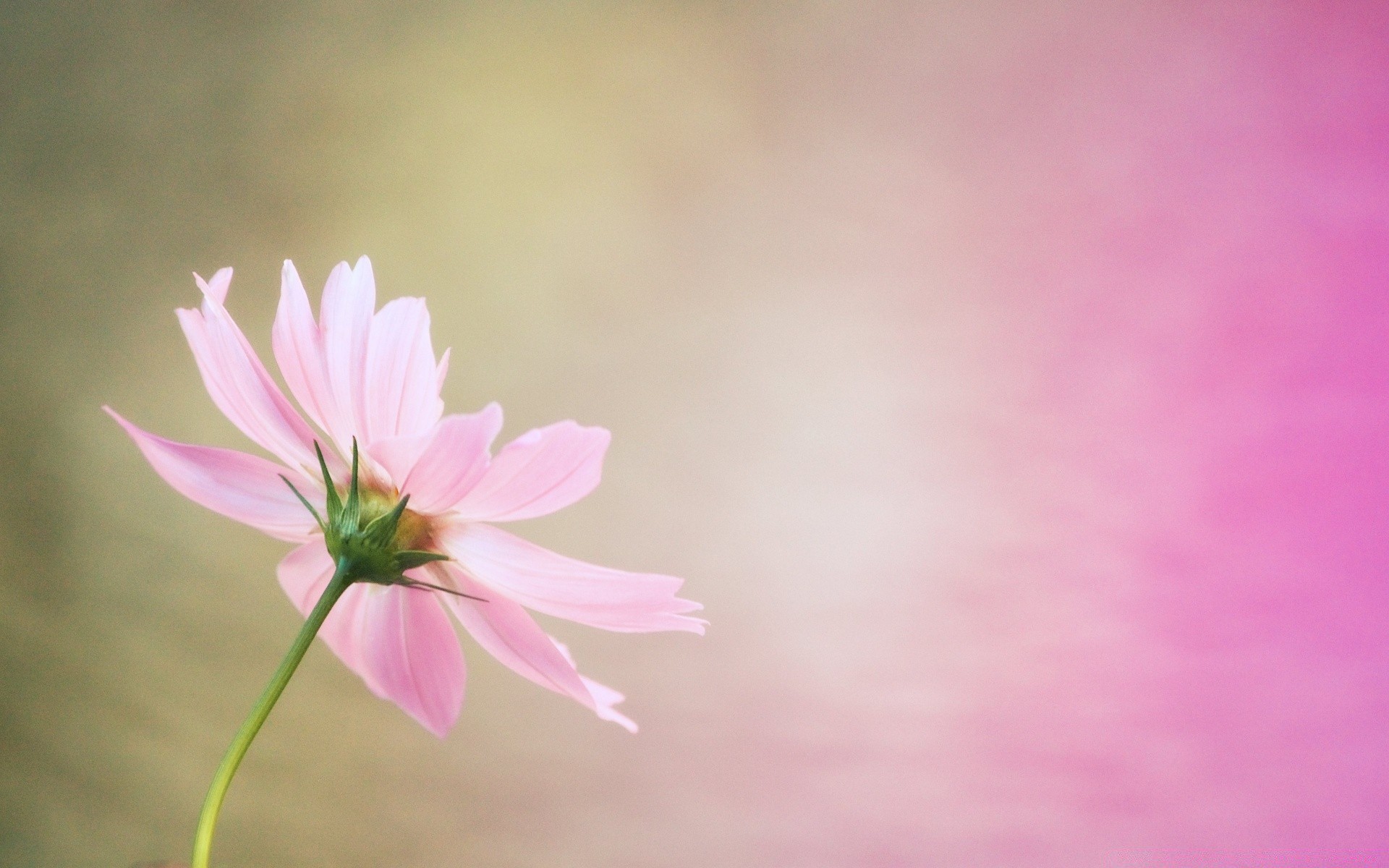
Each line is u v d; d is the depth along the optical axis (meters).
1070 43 1.23
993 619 1.24
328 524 0.46
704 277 1.29
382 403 0.46
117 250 1.30
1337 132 1.17
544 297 1.30
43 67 1.31
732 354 1.29
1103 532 1.23
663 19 1.29
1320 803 1.16
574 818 1.24
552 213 1.30
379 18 1.31
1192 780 1.18
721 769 1.25
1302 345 1.19
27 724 1.24
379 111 1.31
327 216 1.31
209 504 0.47
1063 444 1.24
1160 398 1.22
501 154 1.31
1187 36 1.21
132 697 1.25
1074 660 1.22
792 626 1.26
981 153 1.25
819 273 1.28
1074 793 1.20
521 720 1.25
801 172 1.28
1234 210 1.20
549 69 1.30
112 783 1.23
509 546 0.46
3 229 1.30
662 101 1.29
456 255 1.30
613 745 1.25
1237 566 1.19
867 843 1.22
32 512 1.27
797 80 1.27
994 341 1.25
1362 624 1.16
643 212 1.29
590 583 0.46
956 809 1.22
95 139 1.31
